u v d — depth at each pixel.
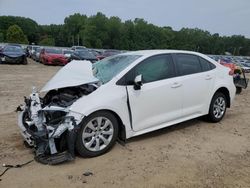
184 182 4.04
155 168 4.43
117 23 107.56
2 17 118.50
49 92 5.40
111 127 4.91
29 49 37.09
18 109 5.45
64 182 4.00
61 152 4.60
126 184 3.97
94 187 3.88
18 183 3.96
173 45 112.12
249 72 31.86
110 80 5.04
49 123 4.63
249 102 9.77
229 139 5.73
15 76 15.48
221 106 6.82
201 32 117.94
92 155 4.74
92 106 4.64
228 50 120.62
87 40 106.88
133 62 5.34
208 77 6.38
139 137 5.70
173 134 5.93
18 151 4.94
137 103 5.16
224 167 4.52
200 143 5.48
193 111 6.15
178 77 5.82
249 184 4.04
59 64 24.72
